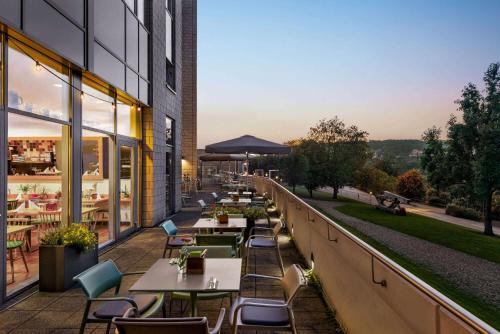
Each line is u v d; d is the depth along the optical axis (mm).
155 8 9750
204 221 6008
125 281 4914
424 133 25281
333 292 3775
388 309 2115
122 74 7609
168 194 11773
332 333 3410
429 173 25297
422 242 17547
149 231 8820
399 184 52156
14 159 6195
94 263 5359
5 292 4238
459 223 28484
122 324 2039
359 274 2670
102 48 6613
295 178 39781
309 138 41281
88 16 6008
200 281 2854
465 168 23062
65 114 5816
